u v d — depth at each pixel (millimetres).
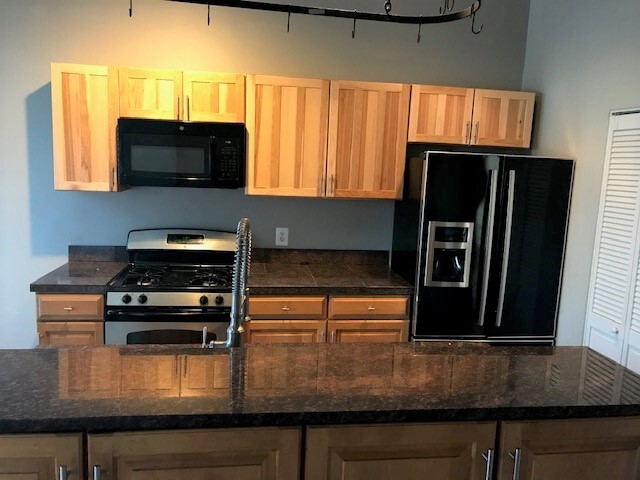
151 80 3037
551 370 1575
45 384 1326
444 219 3045
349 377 1456
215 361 1533
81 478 1189
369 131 3277
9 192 3332
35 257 3420
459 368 1563
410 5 3523
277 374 1453
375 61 3555
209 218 3545
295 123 3205
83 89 3000
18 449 1157
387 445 1286
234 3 2014
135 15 3287
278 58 3457
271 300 3031
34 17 3203
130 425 1171
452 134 3373
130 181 3041
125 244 3482
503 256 3102
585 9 3035
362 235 3699
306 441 1249
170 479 1223
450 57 3631
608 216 2816
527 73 3662
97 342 2879
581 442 1368
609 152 2811
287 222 3621
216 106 3115
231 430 1219
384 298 3135
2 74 3219
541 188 3088
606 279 2824
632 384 1484
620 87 2740
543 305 3217
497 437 1325
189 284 2984
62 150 3033
